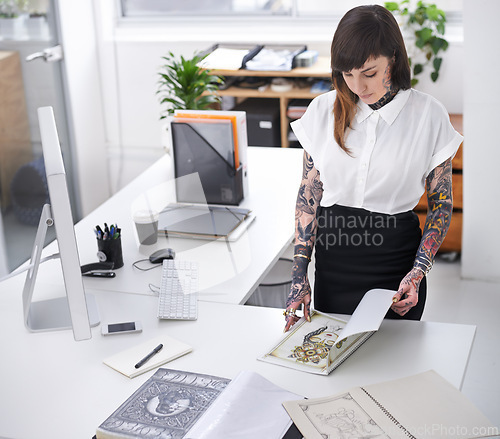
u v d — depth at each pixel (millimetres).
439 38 4133
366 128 2047
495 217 3750
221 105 4363
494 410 2863
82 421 1721
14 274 2146
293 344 1984
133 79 4812
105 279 2406
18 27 4117
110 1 4781
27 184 4328
